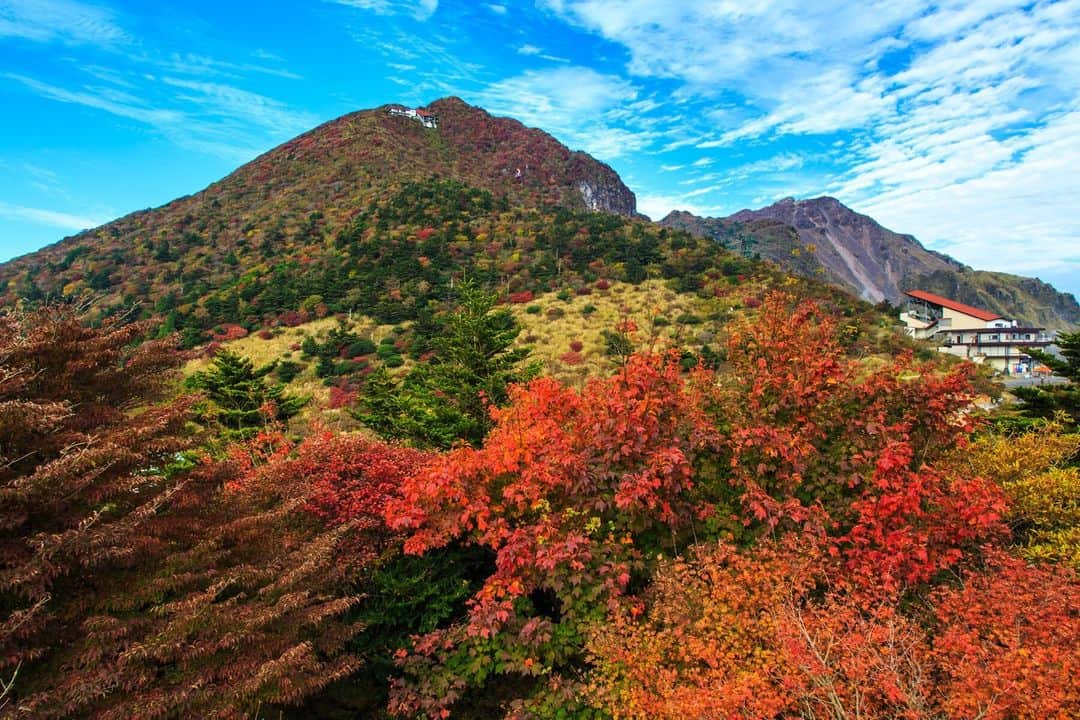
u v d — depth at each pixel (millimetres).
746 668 4371
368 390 20469
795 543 5086
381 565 6770
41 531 4238
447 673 5824
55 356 5016
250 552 5598
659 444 5824
